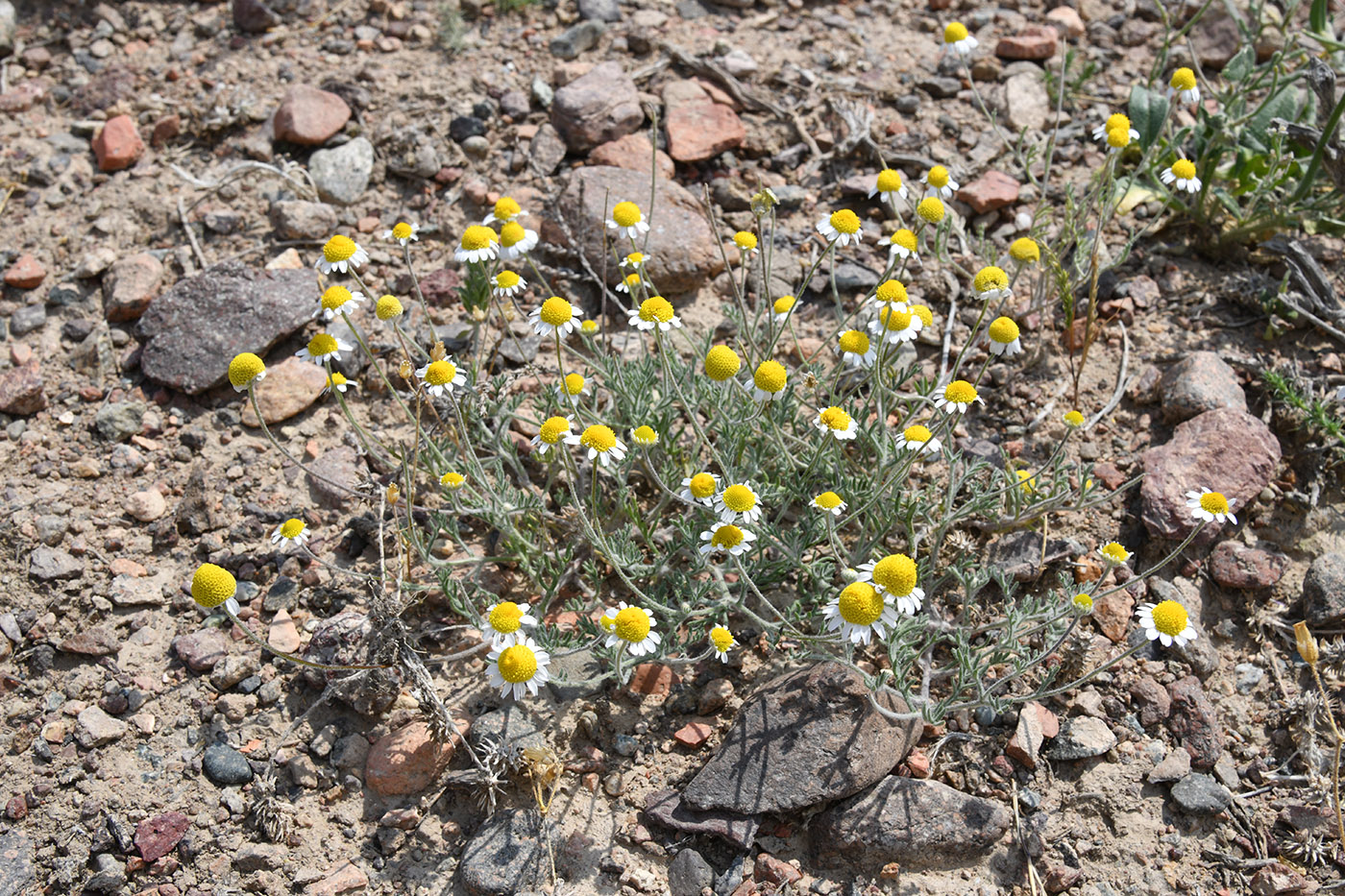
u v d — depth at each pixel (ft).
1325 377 1.77
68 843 1.54
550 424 1.54
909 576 1.42
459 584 1.59
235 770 1.57
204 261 1.90
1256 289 1.86
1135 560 1.69
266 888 1.52
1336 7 2.11
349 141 2.00
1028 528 1.70
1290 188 1.93
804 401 1.69
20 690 1.61
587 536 1.57
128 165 1.99
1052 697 1.61
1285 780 1.57
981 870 1.54
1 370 1.82
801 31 2.15
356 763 1.57
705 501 1.53
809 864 1.54
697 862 1.52
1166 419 1.78
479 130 2.01
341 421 1.79
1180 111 2.05
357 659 1.60
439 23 2.15
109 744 1.59
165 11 2.16
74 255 1.91
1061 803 1.57
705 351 1.74
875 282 1.88
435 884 1.53
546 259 1.91
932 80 2.08
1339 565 1.65
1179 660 1.63
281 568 1.69
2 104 2.04
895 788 1.55
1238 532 1.70
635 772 1.58
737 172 2.00
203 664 1.62
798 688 1.57
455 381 1.63
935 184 1.71
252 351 1.80
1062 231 1.85
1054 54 2.12
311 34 2.13
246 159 2.00
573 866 1.53
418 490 1.74
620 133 2.01
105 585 1.67
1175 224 1.94
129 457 1.76
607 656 1.56
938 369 1.82
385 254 1.92
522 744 1.56
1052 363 1.83
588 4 2.15
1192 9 2.15
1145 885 1.53
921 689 1.60
